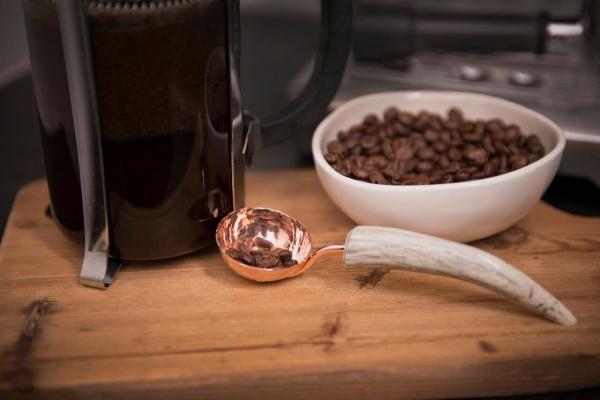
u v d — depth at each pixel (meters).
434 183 0.50
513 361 0.42
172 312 0.45
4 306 0.46
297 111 0.50
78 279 0.48
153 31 0.41
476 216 0.47
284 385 0.42
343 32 0.49
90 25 0.41
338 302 0.46
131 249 0.46
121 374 0.41
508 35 0.60
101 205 0.45
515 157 0.50
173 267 0.48
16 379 0.41
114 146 0.43
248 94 0.69
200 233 0.47
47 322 0.45
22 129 0.65
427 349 0.43
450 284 0.47
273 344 0.43
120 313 0.45
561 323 0.44
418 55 0.64
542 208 0.54
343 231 0.52
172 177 0.45
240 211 0.49
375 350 0.43
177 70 0.42
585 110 0.56
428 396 0.43
